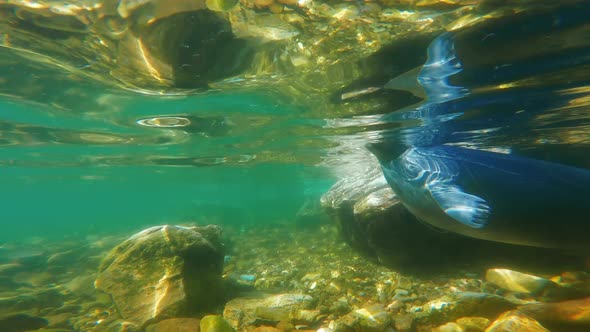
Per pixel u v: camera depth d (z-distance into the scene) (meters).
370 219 0.95
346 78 0.85
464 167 0.66
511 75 0.77
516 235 0.53
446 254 0.91
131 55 0.74
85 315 0.72
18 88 0.94
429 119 1.15
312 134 1.53
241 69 0.80
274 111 1.17
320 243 1.54
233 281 0.89
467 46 0.65
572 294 0.63
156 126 1.38
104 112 1.16
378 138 1.54
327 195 1.54
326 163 2.54
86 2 0.56
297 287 0.85
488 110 1.03
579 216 0.48
